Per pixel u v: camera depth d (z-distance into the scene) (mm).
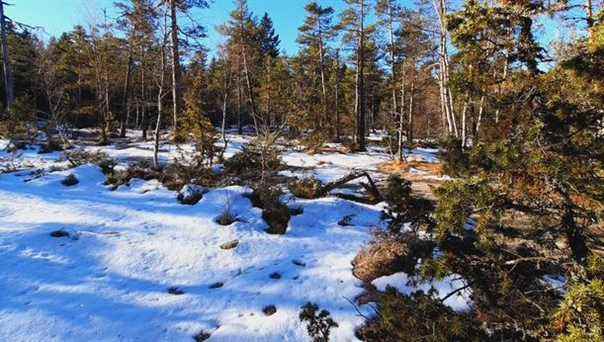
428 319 3322
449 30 4441
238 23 28734
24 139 19797
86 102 34219
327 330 4863
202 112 14555
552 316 2545
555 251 3463
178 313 5895
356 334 5324
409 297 3686
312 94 32219
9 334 5062
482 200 3018
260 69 35781
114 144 24953
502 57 3971
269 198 10305
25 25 21266
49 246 7488
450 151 3582
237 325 5613
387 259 6574
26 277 6375
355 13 26266
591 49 2992
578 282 2611
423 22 19625
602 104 3000
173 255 7637
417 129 40312
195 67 25469
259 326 5590
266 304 6145
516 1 4070
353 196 12336
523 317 3182
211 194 10719
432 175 16625
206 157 14352
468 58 4027
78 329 5305
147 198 10953
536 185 2906
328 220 9844
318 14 32094
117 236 8211
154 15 15047
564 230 3162
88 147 22875
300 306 6051
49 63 24047
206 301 6234
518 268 3482
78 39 30953
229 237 8547
